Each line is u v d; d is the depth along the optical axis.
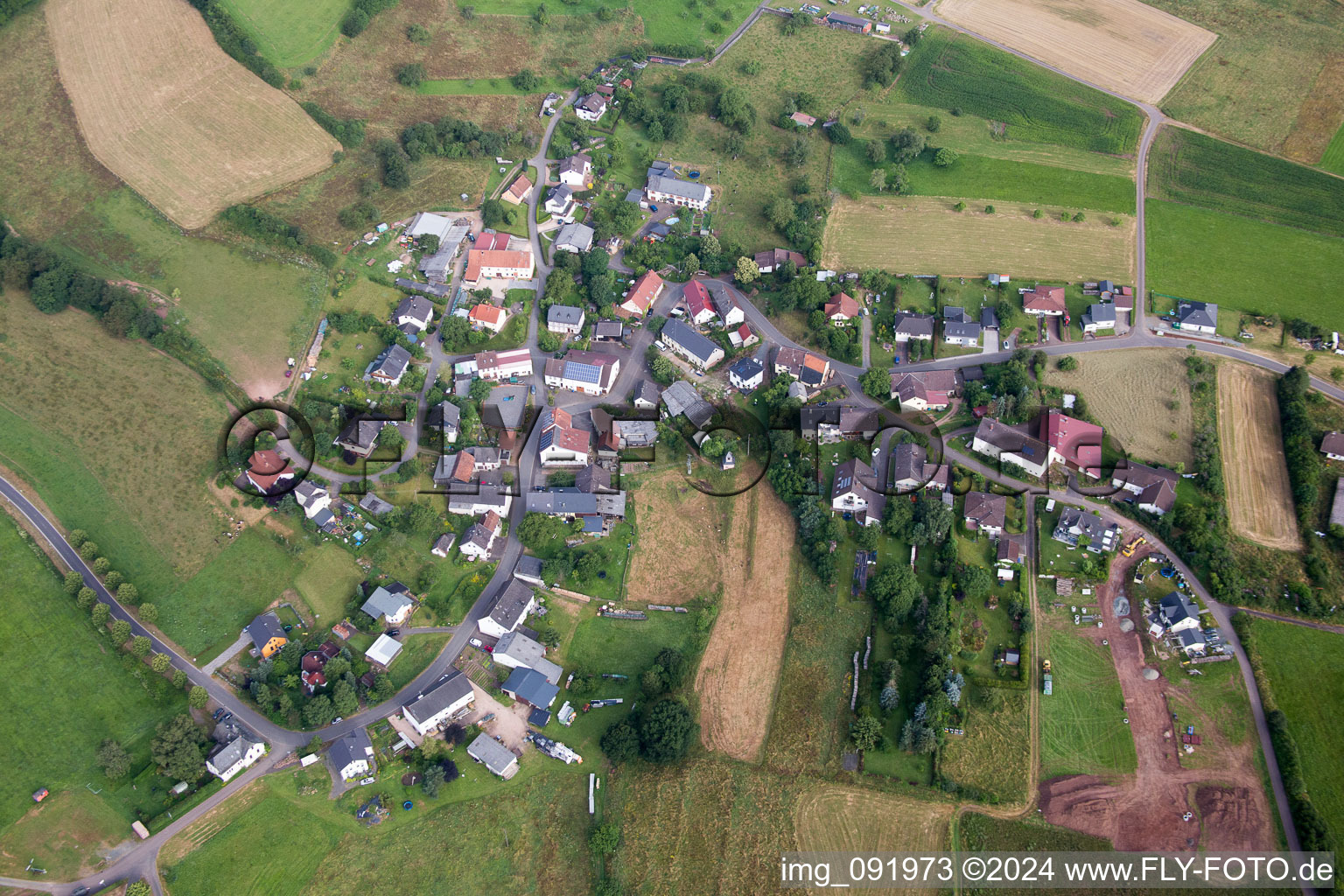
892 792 115.44
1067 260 179.75
